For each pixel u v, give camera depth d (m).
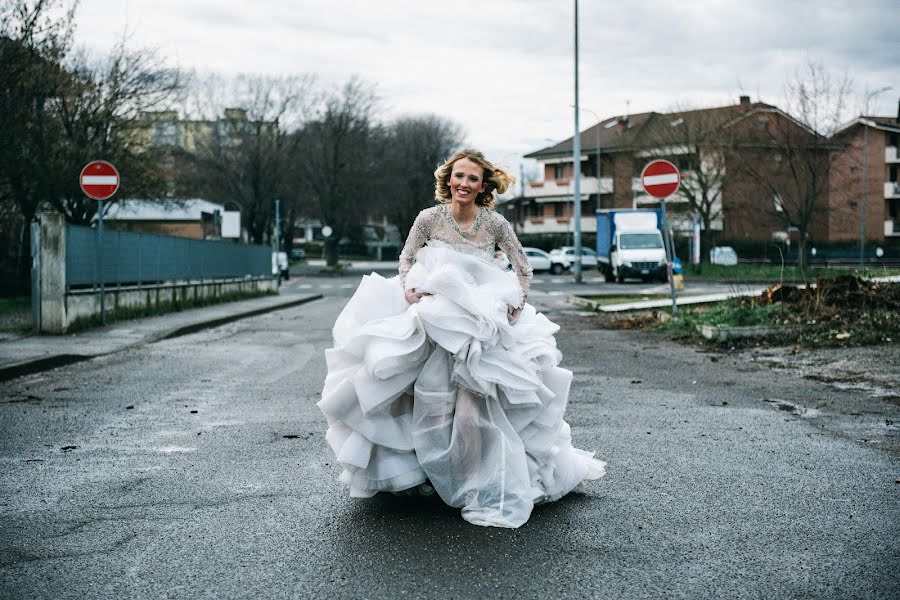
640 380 9.07
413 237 4.45
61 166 23.12
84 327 15.25
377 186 67.75
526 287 4.54
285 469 5.23
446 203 4.52
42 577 3.41
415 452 4.18
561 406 4.39
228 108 57.72
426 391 4.11
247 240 60.41
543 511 4.29
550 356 4.34
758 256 59.03
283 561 3.57
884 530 3.96
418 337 4.07
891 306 12.90
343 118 66.38
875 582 3.31
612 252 40.22
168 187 32.09
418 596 3.18
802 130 43.88
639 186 64.25
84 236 15.40
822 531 3.95
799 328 11.99
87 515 4.28
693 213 50.81
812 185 44.53
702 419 6.83
